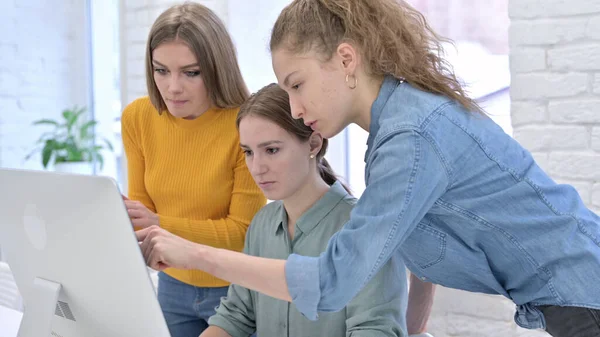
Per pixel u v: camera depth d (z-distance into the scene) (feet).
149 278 3.43
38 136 13.35
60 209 3.67
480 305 6.32
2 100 12.91
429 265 4.16
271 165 4.73
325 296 3.66
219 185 5.67
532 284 4.01
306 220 4.88
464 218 3.86
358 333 4.37
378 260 3.56
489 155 3.80
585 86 6.36
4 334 5.21
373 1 3.87
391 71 3.83
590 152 6.39
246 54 9.49
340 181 5.29
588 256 3.86
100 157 12.92
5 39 12.89
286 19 3.85
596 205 6.38
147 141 5.91
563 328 3.93
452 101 3.84
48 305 3.98
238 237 5.57
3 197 4.08
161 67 5.48
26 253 4.11
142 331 3.63
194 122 5.70
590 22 6.29
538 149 6.64
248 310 5.14
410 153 3.55
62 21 13.53
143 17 10.40
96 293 3.75
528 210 3.87
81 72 13.74
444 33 8.20
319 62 3.76
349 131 9.68
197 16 5.46
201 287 5.86
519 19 6.65
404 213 3.53
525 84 6.67
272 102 4.68
